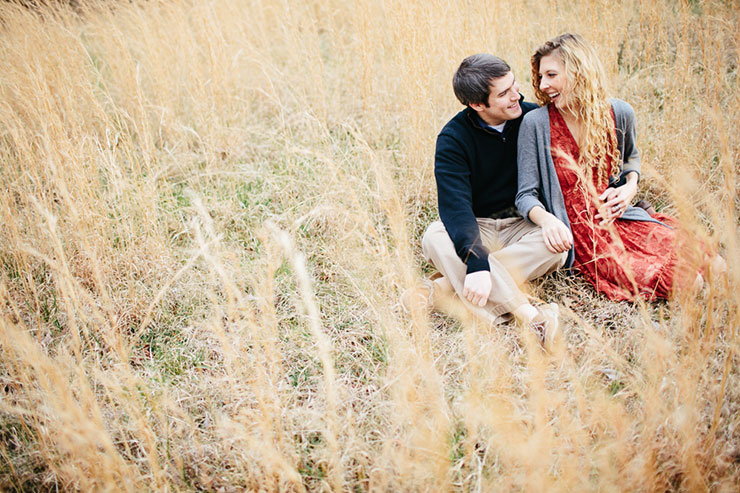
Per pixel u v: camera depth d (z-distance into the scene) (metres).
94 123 3.58
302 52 3.81
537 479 1.41
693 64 3.53
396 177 3.23
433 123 3.18
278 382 1.96
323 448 1.71
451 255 2.22
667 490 1.51
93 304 1.82
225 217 2.93
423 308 1.94
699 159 2.77
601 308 2.19
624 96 3.48
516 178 2.39
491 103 2.17
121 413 1.90
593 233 2.23
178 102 4.02
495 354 1.93
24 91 2.96
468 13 3.64
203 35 3.77
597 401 1.58
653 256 2.18
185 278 2.55
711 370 1.75
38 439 1.81
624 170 2.37
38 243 2.62
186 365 2.19
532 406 1.68
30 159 2.60
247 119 3.96
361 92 3.88
